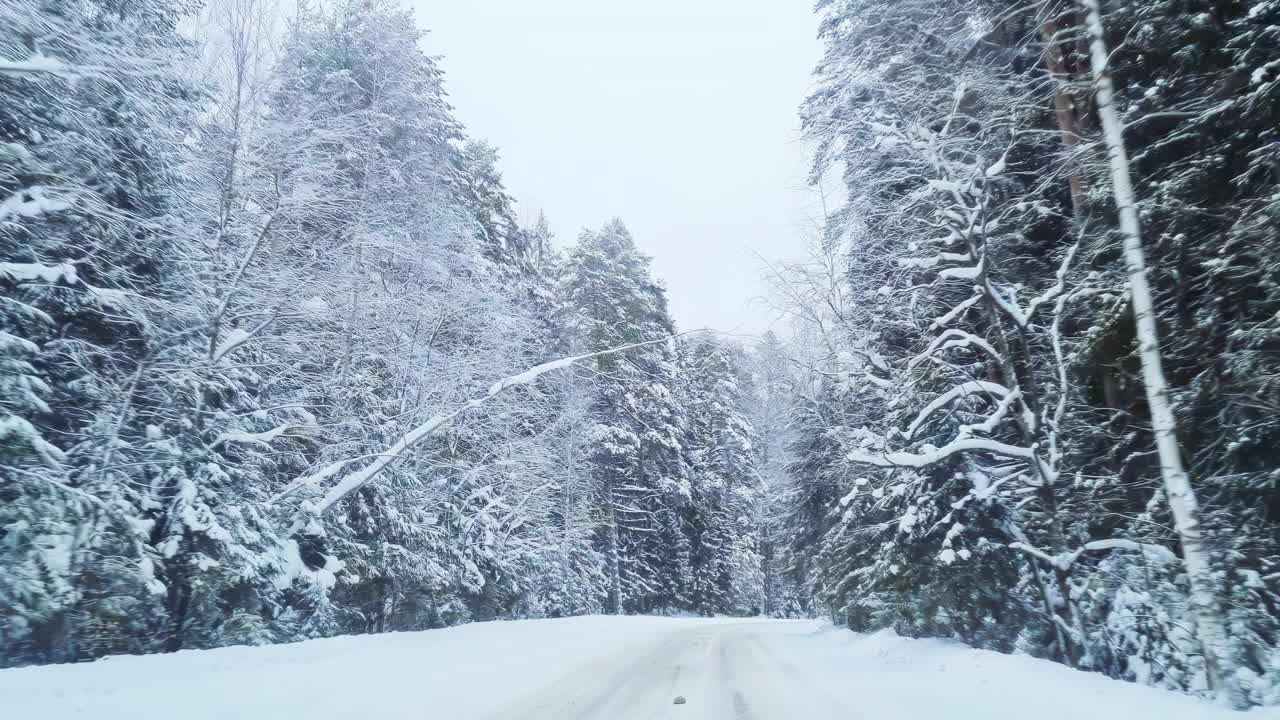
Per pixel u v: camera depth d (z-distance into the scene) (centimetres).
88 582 1080
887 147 1419
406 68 2116
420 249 2006
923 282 1472
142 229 1322
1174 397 1009
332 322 1736
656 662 1163
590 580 3641
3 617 969
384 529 1917
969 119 1362
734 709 716
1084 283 1155
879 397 1583
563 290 4009
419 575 2009
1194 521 732
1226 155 980
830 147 1566
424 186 2125
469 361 2047
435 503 2192
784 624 2864
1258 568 915
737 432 4916
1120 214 840
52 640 1057
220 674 778
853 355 1567
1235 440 978
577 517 3400
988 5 1391
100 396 1238
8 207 1100
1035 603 1237
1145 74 1134
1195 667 891
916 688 836
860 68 1557
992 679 848
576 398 3164
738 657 1259
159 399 1327
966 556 1238
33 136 1162
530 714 674
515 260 3412
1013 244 1398
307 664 888
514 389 2314
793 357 1619
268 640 1391
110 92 1211
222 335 1508
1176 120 1063
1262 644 835
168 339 1348
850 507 1666
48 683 655
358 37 2097
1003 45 1388
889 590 1553
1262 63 919
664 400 4131
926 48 1510
